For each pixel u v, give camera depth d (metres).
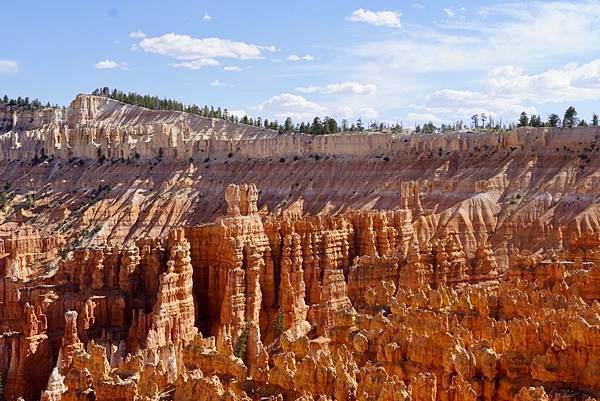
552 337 49.34
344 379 48.56
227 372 54.22
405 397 43.56
